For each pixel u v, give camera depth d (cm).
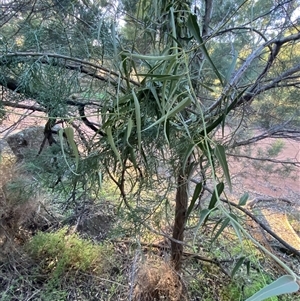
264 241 147
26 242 154
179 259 126
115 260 150
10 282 137
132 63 51
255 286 132
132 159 64
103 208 153
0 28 81
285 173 156
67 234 161
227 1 99
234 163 144
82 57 74
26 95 74
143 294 124
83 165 71
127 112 54
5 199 124
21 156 118
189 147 55
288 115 119
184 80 56
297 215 192
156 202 91
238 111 94
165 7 60
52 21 77
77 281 141
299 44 101
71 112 80
